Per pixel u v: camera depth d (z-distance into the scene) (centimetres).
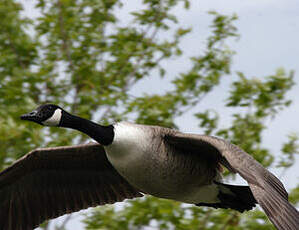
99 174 1351
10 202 1353
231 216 1530
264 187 1012
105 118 1803
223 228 1523
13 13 1902
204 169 1228
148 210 1516
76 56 1931
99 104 1805
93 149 1309
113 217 1512
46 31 1934
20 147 1653
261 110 1689
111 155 1198
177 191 1230
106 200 1357
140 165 1185
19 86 1850
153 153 1185
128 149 1184
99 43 1947
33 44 1933
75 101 1886
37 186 1348
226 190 1245
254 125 1677
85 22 1936
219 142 1113
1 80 1852
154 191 1226
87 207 1356
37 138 1627
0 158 1641
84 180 1353
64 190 1355
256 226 1492
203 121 1708
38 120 1235
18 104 1770
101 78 1914
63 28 1919
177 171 1208
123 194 1355
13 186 1346
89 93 1834
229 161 1064
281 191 1041
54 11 1934
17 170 1320
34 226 1349
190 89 1841
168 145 1198
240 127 1677
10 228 1350
